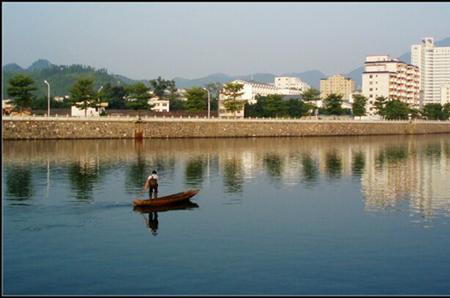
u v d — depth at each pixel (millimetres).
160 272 24203
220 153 87000
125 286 22438
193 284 22781
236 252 27500
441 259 26750
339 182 53969
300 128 152250
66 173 57562
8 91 123375
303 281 23391
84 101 132875
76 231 31188
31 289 22000
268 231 32031
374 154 90500
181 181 53344
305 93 185750
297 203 41500
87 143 105250
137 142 111750
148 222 33844
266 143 116812
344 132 163250
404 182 54312
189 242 29234
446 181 55219
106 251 27250
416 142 131250
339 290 22438
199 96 152000
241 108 158125
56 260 25703
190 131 132625
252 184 51875
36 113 145625
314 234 31469
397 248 28625
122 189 46844
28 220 33812
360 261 26281
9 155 77375
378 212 38156
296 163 72375
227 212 37594
